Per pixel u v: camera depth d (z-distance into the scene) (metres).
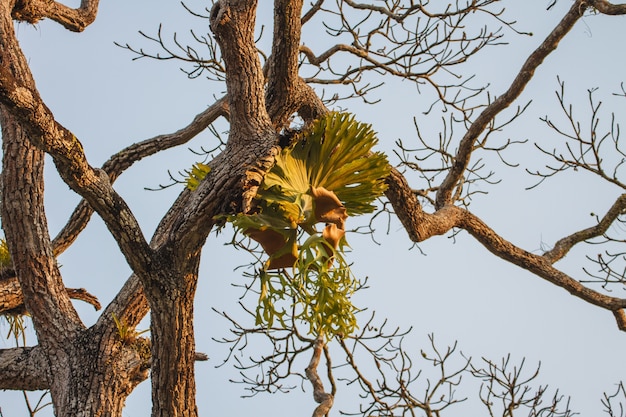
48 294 9.97
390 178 10.96
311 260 7.54
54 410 9.60
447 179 12.37
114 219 7.70
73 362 9.62
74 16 12.38
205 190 7.66
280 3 8.84
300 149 7.84
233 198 7.52
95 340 9.70
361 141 7.85
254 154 7.57
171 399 8.38
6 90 6.72
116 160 11.77
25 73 9.82
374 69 12.87
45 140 7.12
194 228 7.76
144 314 9.98
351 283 7.76
